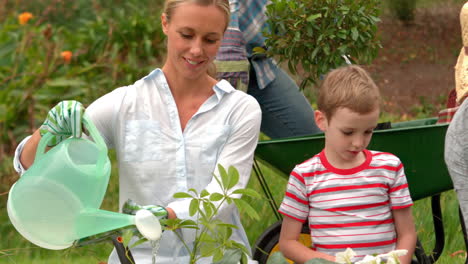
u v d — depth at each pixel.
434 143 3.25
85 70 6.41
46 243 2.16
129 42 7.46
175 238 2.56
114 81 6.68
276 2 3.44
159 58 7.54
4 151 5.56
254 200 4.61
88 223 2.13
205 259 2.59
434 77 9.22
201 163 2.60
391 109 8.15
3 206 5.01
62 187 2.10
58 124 2.27
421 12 11.62
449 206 4.60
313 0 3.42
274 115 4.02
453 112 3.52
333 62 3.50
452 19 11.30
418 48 10.28
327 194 2.67
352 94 2.54
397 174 2.69
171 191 2.58
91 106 2.61
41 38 6.56
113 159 5.70
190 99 2.66
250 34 3.76
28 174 2.14
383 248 2.65
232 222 2.71
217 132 2.62
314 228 2.71
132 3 8.57
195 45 2.48
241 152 2.65
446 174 3.29
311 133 4.05
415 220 4.39
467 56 2.85
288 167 3.27
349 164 2.68
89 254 4.20
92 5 8.52
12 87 5.79
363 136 2.59
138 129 2.58
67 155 2.13
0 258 4.12
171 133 2.60
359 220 2.64
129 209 2.35
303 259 2.68
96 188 2.16
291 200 2.73
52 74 6.10
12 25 6.54
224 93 2.65
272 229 3.27
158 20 7.81
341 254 2.10
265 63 3.87
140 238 2.26
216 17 2.48
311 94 7.63
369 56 3.56
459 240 4.26
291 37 3.48
